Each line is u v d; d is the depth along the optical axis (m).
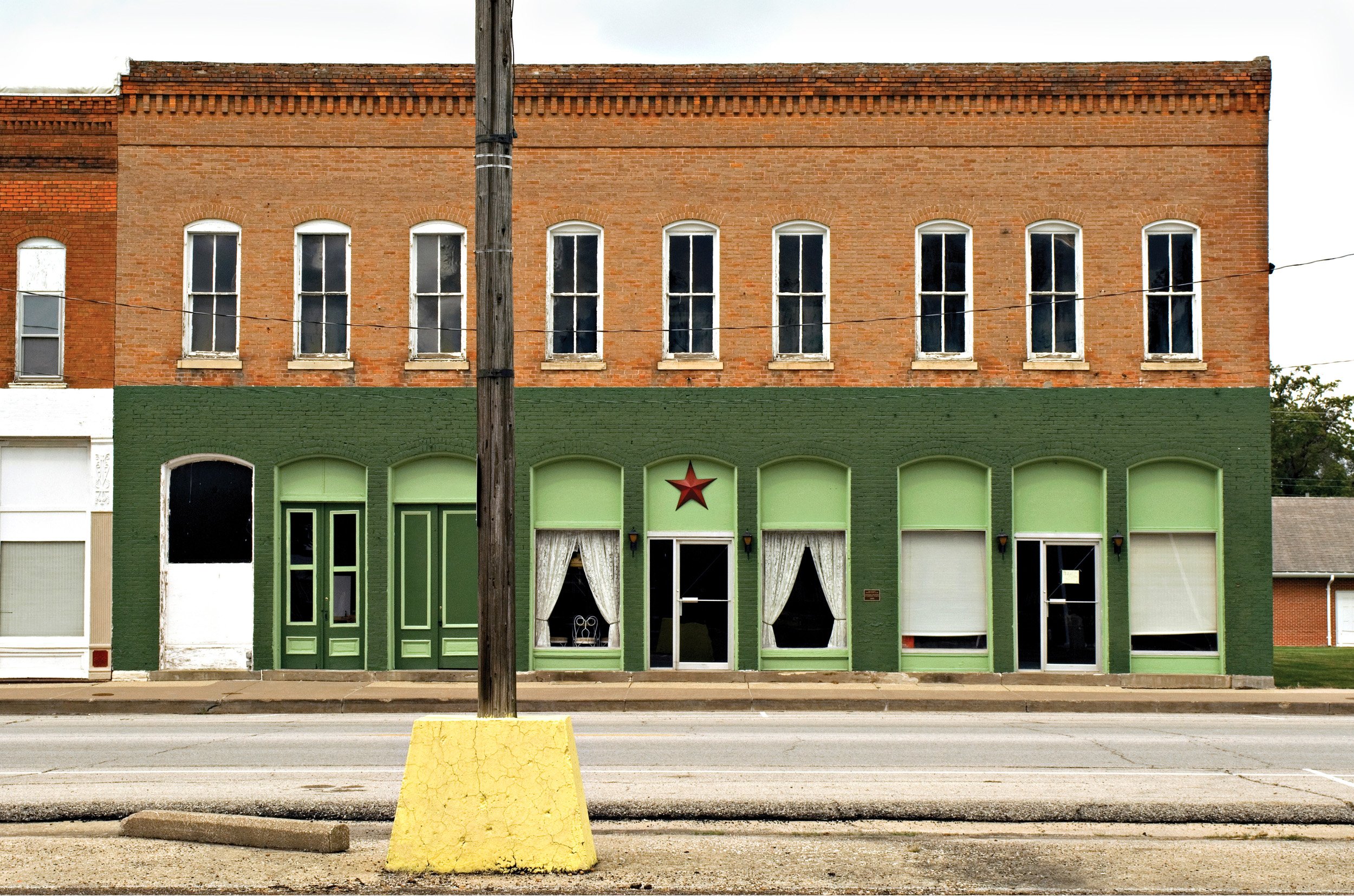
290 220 23.56
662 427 23.34
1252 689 22.80
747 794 11.45
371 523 23.25
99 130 23.62
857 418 23.31
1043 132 23.53
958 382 23.33
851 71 23.55
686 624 23.41
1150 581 23.31
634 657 23.17
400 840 8.45
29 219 23.50
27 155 23.55
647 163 23.66
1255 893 8.11
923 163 23.55
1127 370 23.30
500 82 9.14
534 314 23.47
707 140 23.64
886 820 10.59
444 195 23.62
